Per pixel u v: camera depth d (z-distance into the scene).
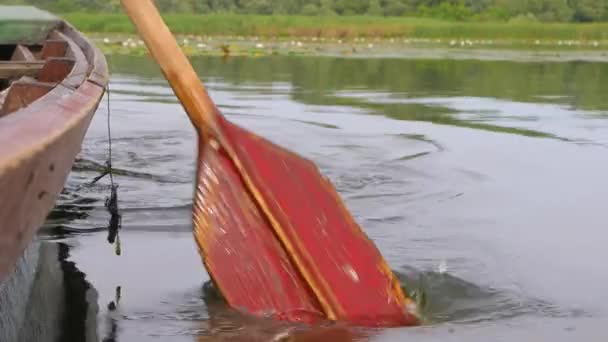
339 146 14.77
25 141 3.95
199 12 67.00
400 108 20.19
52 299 7.03
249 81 26.33
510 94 23.84
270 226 6.78
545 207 10.66
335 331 6.52
